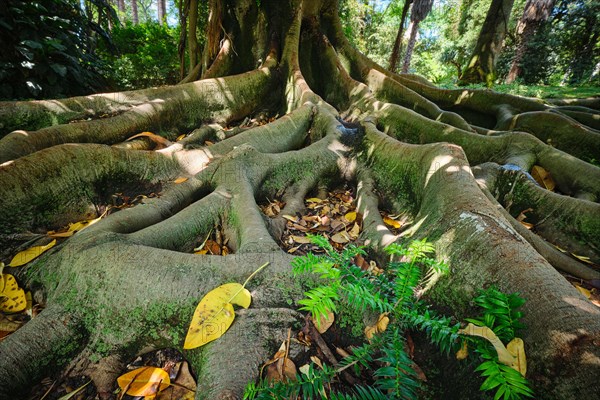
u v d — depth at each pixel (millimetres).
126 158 2803
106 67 5777
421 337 1529
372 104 4629
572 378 1007
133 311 1596
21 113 3146
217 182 2775
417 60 24250
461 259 1603
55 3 4602
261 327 1508
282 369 1370
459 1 24281
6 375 1306
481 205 1817
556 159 3281
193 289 1644
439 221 1924
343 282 1613
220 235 2436
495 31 10812
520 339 1148
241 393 1219
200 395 1261
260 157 3055
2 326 1654
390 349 1246
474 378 1261
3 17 3752
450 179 2170
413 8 12102
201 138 3764
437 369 1412
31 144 2711
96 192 2605
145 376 1449
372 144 3480
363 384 1364
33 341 1436
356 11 17219
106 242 1851
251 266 1770
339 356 1500
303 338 1518
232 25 5371
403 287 1465
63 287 1704
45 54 4109
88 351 1524
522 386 948
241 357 1379
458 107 5691
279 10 5297
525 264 1387
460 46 21359
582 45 15336
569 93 9375
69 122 3369
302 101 4547
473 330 1174
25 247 2061
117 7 22344
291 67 4992
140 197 2789
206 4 7195
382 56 22797
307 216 2922
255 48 5359
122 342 1548
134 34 8648
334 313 1645
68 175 2459
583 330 1073
